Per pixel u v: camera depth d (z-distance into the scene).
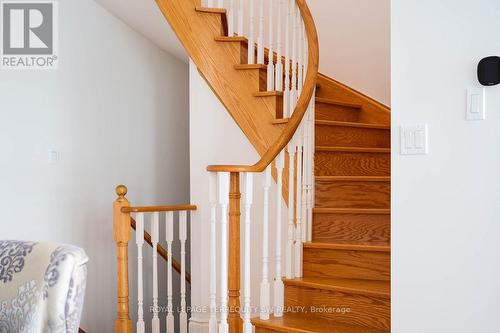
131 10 4.39
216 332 3.05
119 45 4.61
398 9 2.29
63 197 4.16
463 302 2.15
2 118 3.84
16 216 3.88
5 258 1.83
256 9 4.65
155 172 4.90
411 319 2.27
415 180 2.26
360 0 4.48
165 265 4.86
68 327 1.73
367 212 3.29
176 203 5.10
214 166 2.92
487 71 2.04
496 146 2.07
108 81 4.51
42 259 1.77
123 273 3.38
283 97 3.54
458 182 2.15
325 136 3.85
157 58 4.95
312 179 3.42
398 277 2.30
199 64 3.79
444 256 2.19
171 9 3.82
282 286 3.13
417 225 2.25
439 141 2.20
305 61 3.52
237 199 2.96
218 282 3.74
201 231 3.83
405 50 2.27
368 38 4.45
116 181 4.56
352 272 3.19
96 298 4.36
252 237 3.63
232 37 3.71
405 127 2.28
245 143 3.70
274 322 2.95
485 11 2.09
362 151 3.83
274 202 3.53
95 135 4.40
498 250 2.07
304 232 3.36
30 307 1.72
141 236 3.52
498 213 2.07
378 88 4.39
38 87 4.04
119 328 3.37
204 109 3.84
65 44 4.20
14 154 3.89
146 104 4.84
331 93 4.65
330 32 4.69
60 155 4.15
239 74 3.70
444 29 2.18
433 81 2.21
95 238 4.38
